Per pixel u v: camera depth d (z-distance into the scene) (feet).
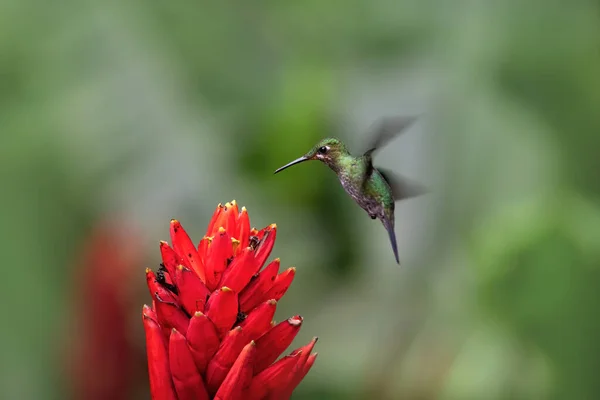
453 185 34.40
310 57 39.27
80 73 33.99
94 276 30.60
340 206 36.37
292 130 36.17
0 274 29.99
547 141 34.47
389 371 33.27
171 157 33.58
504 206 33.27
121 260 31.12
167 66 35.83
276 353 17.20
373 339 34.47
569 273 30.50
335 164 23.65
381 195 23.48
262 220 35.24
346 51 38.86
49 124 32.42
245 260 17.08
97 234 31.27
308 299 36.19
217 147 34.94
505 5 36.63
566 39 35.81
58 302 30.48
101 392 30.35
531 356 30.53
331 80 37.63
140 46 35.37
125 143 33.06
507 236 31.58
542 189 33.19
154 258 31.73
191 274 16.87
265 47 39.58
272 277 17.51
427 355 32.60
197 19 37.78
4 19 33.73
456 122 34.94
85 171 32.12
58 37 34.22
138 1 36.50
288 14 41.34
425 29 37.78
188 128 34.71
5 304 29.94
